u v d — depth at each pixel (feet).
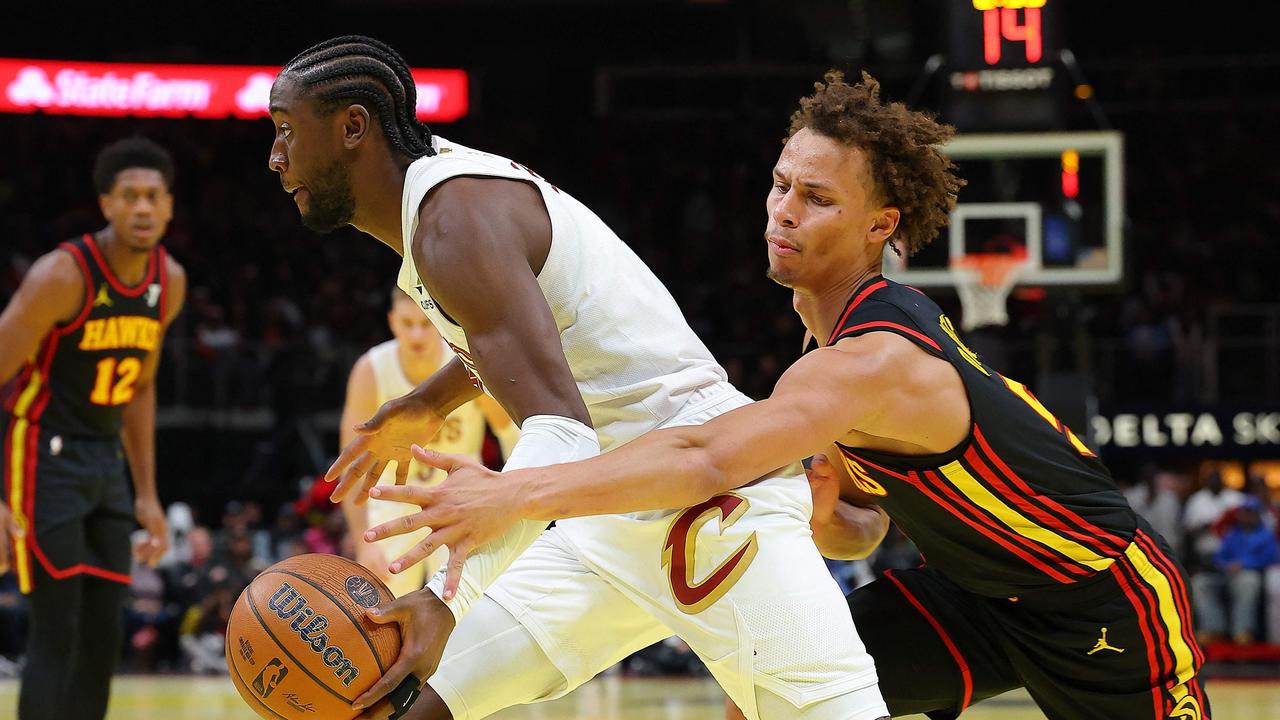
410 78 7.50
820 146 7.64
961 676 8.63
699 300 53.72
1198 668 8.30
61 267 12.50
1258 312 43.70
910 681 8.60
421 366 14.49
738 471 6.73
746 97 63.21
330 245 57.16
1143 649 8.04
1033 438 7.69
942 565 8.27
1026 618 8.21
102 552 13.01
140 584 33.45
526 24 59.93
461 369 8.71
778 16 60.03
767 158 61.93
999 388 7.64
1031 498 7.68
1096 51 63.82
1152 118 60.59
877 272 8.00
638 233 59.88
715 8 59.77
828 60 61.87
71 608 12.60
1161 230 56.18
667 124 63.41
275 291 54.90
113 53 59.31
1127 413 42.34
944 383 7.30
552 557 8.30
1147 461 43.45
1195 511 36.91
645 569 7.86
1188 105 60.64
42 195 57.57
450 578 6.26
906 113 7.71
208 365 43.32
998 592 8.17
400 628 6.63
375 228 7.63
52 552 12.47
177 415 42.70
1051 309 23.41
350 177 7.44
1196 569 36.09
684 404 7.68
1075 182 22.95
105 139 59.67
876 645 8.56
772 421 6.81
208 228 57.36
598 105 63.62
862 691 7.57
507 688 8.16
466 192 7.13
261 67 58.49
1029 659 8.36
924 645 8.60
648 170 62.23
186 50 59.72
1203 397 42.98
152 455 14.05
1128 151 59.88
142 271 13.14
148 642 32.99
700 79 63.41
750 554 7.51
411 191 7.22
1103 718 8.29
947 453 7.48
